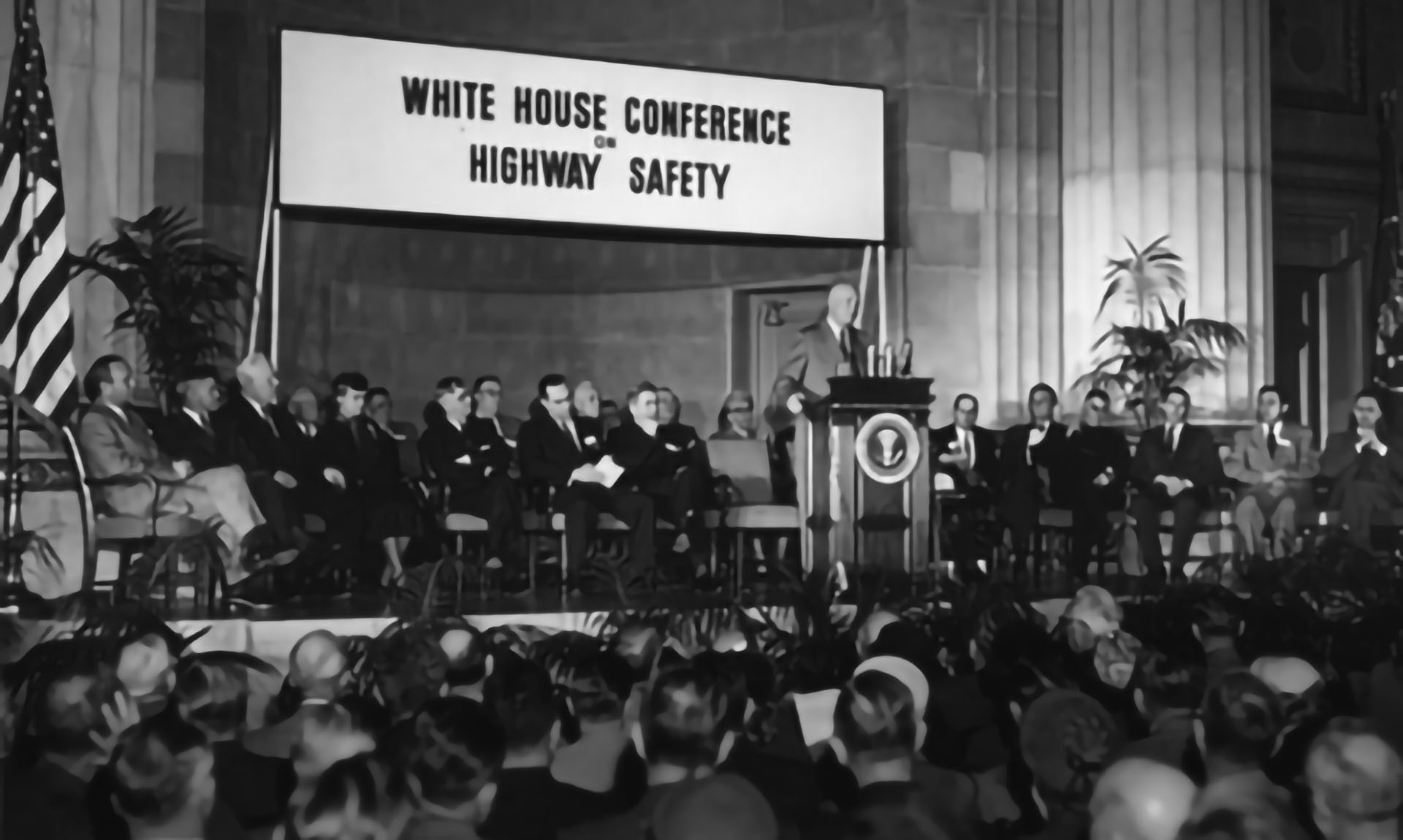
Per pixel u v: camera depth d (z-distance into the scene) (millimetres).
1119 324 12586
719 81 12234
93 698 3170
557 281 13398
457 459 9773
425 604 7227
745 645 4871
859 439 8469
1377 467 10969
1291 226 13969
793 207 12414
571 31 13469
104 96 10117
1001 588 8016
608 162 11961
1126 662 4387
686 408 13570
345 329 12344
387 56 11359
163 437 8906
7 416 8266
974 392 13188
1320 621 5578
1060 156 13359
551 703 3346
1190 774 2986
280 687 4141
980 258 13250
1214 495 10633
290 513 8438
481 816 2514
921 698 3754
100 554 8633
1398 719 3896
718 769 3227
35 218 9164
